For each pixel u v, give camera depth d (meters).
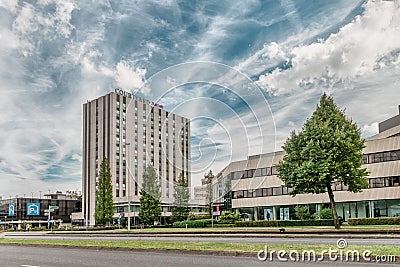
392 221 31.05
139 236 22.17
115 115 64.81
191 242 13.72
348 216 38.75
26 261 10.55
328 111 23.97
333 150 22.61
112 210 51.69
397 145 36.41
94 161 69.25
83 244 14.52
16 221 68.50
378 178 37.06
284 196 42.31
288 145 24.53
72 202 83.62
